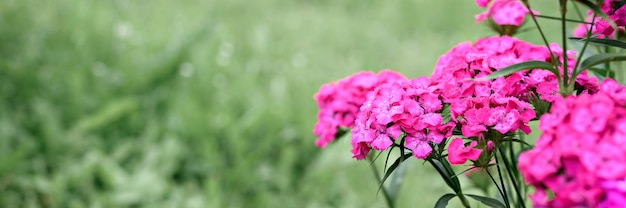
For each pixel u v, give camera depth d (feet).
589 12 4.48
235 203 10.81
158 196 10.57
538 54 4.38
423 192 10.21
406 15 18.76
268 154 11.72
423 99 4.00
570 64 4.40
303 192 10.87
